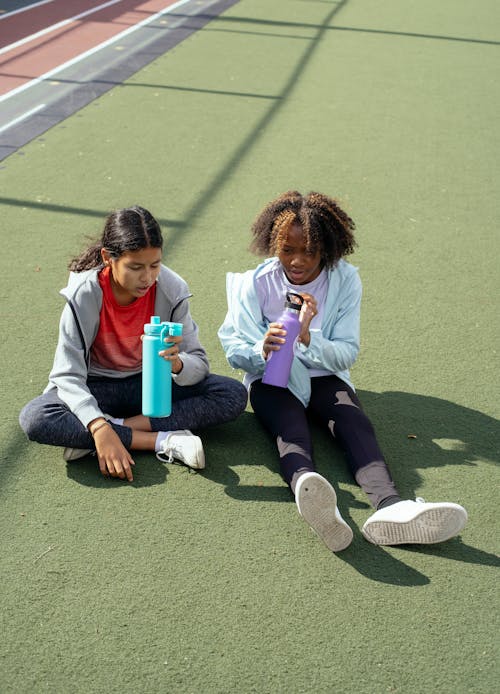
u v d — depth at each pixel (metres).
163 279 2.82
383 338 3.66
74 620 2.18
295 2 12.75
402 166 5.93
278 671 2.06
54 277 4.06
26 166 5.55
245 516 2.58
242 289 3.02
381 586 2.34
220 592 2.29
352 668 2.08
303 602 2.27
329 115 7.06
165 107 7.02
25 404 3.06
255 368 2.93
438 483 2.77
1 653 2.08
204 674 2.04
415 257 4.51
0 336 3.50
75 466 2.77
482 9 13.20
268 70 8.49
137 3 12.31
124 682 2.01
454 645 2.17
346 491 2.71
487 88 8.30
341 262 3.01
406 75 8.65
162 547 2.44
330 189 5.42
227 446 2.90
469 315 3.91
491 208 5.28
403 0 13.64
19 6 12.00
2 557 2.38
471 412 3.16
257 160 5.86
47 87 7.54
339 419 2.81
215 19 11.12
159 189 5.24
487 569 2.43
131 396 2.92
